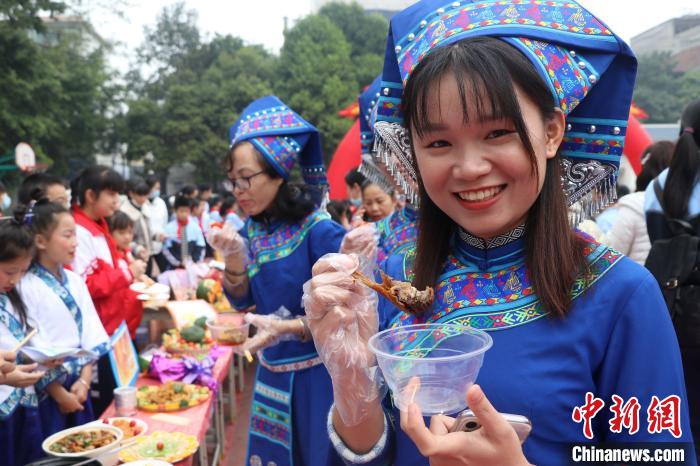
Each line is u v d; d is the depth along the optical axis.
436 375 0.87
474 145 0.92
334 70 30.30
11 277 2.42
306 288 1.03
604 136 1.07
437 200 1.00
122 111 29.58
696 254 2.15
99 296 3.23
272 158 2.53
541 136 0.95
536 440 0.93
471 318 1.03
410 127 1.01
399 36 1.14
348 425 1.04
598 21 1.02
